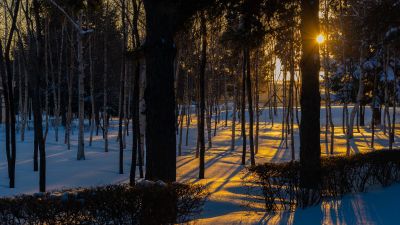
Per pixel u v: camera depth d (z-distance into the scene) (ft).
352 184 31.53
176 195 20.12
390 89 117.08
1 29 97.91
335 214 25.17
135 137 44.32
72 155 75.72
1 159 71.10
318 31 33.19
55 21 88.74
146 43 29.99
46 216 17.92
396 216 24.43
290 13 36.29
